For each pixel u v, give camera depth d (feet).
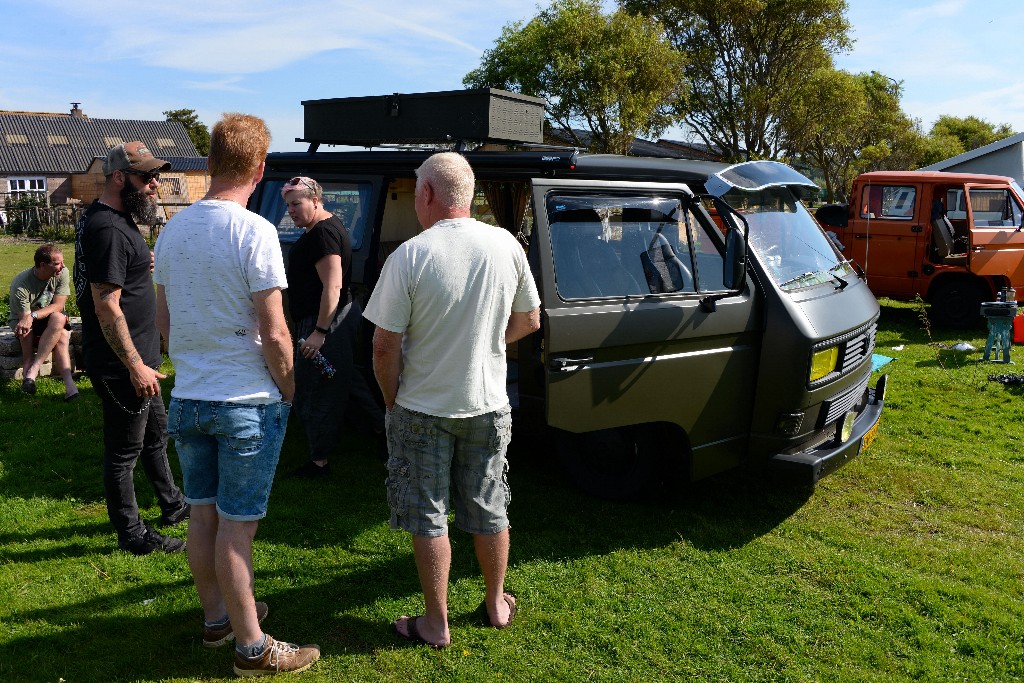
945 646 10.71
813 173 148.56
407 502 9.88
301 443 18.37
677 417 13.61
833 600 11.87
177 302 9.13
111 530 13.60
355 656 10.17
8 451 17.24
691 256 14.12
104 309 11.11
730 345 13.97
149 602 11.27
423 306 9.32
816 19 120.78
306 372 15.53
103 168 11.57
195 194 124.26
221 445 9.17
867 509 15.40
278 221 19.07
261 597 11.57
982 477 17.04
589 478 15.49
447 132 17.08
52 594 11.40
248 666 9.55
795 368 13.83
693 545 13.58
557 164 14.61
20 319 21.18
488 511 10.27
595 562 12.86
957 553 13.53
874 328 16.42
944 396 23.25
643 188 13.87
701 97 128.47
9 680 9.43
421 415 9.64
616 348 12.76
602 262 13.20
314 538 13.46
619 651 10.38
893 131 145.38
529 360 14.99
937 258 35.04
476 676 9.79
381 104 18.12
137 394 11.93
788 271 14.92
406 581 12.09
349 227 17.54
